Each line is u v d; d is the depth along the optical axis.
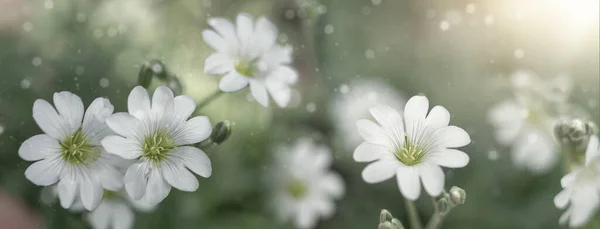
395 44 0.41
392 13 0.42
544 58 0.41
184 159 0.26
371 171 0.26
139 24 0.37
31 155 0.26
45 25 0.37
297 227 0.36
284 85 0.29
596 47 0.41
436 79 0.40
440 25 0.42
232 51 0.29
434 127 0.26
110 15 0.37
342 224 0.37
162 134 0.26
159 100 0.26
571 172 0.29
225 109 0.35
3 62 0.36
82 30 0.37
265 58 0.29
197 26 0.38
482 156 0.38
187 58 0.36
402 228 0.27
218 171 0.36
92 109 0.26
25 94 0.35
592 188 0.29
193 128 0.26
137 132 0.25
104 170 0.26
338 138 0.37
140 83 0.28
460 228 0.37
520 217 0.37
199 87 0.35
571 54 0.41
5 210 0.34
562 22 0.42
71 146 0.26
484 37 0.42
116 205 0.31
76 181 0.26
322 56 0.38
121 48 0.36
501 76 0.40
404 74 0.40
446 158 0.26
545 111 0.37
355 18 0.40
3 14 0.37
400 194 0.37
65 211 0.31
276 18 0.39
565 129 0.29
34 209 0.34
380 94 0.38
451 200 0.27
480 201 0.37
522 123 0.37
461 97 0.39
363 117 0.37
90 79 0.35
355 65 0.39
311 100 0.38
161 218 0.35
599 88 0.40
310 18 0.37
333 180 0.37
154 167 0.25
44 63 0.36
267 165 0.37
